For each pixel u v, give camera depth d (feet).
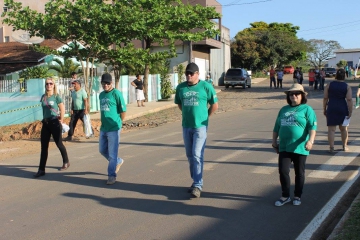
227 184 23.86
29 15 56.85
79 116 42.96
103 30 55.98
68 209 20.53
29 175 27.76
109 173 24.80
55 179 26.45
